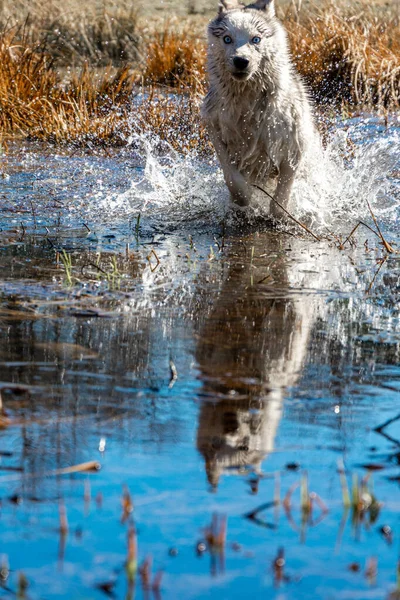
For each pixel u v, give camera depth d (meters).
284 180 14.59
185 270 11.54
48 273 11.17
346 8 35.19
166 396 7.13
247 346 8.39
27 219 14.71
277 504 5.51
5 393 7.09
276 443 6.37
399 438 6.48
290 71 14.59
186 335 8.68
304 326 9.08
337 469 6.00
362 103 27.52
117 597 4.55
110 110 24.34
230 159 14.83
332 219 15.27
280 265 11.95
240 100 13.98
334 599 4.56
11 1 36.72
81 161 20.20
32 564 4.84
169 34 33.91
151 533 5.16
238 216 15.14
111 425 6.58
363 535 5.20
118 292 10.28
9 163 19.67
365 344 8.55
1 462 5.96
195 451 6.20
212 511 5.42
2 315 9.20
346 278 11.25
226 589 4.64
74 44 33.78
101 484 5.71
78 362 7.84
